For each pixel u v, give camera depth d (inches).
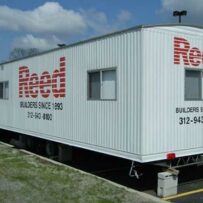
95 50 395.2
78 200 307.3
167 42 349.4
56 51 470.9
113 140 369.1
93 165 464.8
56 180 374.3
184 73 363.6
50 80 486.6
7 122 623.8
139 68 335.9
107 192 333.7
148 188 360.5
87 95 409.4
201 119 378.9
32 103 535.2
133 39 343.0
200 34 376.8
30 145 571.8
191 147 369.4
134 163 363.6
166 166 346.3
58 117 467.5
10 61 609.6
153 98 339.9
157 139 343.0
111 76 374.3
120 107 359.6
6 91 628.1
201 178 394.0
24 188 340.8
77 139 427.8
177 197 329.7
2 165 449.4
